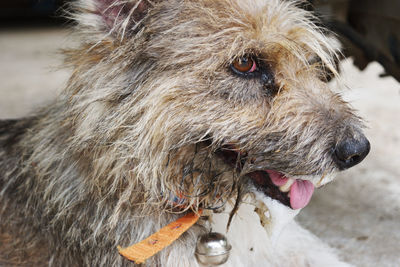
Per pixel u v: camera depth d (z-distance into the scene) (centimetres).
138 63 48
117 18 48
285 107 47
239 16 48
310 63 53
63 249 54
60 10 55
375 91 128
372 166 80
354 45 63
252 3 49
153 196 49
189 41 47
